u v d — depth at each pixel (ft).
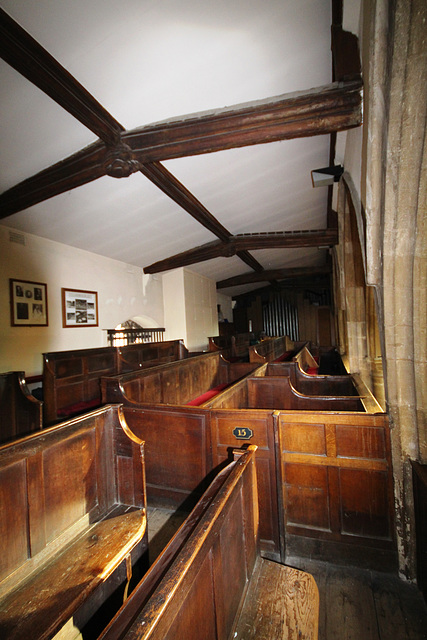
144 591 3.66
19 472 6.00
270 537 8.45
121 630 3.23
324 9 8.39
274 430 8.39
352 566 8.04
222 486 5.06
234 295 55.06
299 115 9.92
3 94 9.24
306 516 8.47
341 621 6.60
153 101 10.48
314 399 12.65
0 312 16.12
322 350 37.47
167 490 9.83
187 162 14.89
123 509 7.98
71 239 19.72
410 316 7.71
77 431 7.29
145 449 10.13
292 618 4.85
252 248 27.81
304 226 26.84
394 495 7.86
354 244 16.70
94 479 7.70
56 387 14.57
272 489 8.42
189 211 19.58
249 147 14.53
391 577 7.70
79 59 8.52
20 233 17.29
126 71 9.20
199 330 34.91
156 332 30.30
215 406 9.98
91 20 7.59
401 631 6.33
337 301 31.07
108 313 23.62
